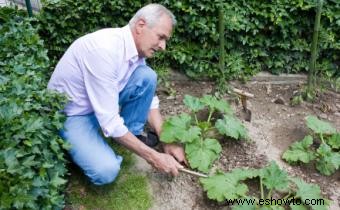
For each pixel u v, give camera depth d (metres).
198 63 3.58
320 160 2.75
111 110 2.25
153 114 2.80
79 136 2.39
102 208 2.44
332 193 2.60
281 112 3.34
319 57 3.66
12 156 1.71
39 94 2.16
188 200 2.52
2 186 1.61
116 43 2.24
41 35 3.45
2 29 2.80
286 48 3.58
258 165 2.78
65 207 2.40
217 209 2.46
